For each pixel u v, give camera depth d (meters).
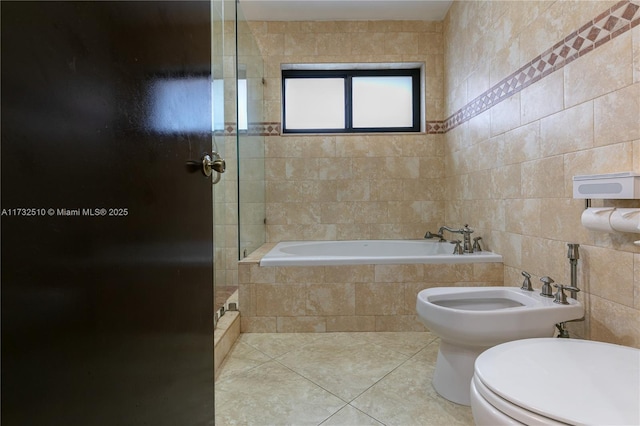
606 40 1.14
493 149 1.98
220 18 2.20
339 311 2.03
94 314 0.48
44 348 0.40
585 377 0.71
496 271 1.93
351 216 2.85
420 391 1.38
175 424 0.70
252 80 2.58
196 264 0.83
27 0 0.38
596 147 1.19
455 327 1.23
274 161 2.85
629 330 1.08
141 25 0.59
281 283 2.03
